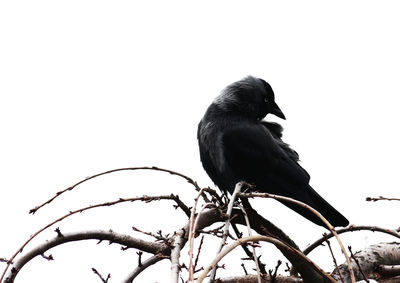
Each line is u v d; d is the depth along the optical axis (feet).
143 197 17.57
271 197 15.06
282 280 21.97
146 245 18.38
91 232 17.60
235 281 20.95
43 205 16.48
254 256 11.71
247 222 13.50
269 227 21.95
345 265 21.97
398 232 20.85
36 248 16.58
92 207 16.70
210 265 10.30
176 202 18.71
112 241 17.99
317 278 21.43
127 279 17.34
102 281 16.20
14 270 15.31
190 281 9.54
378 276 20.95
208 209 19.40
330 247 14.29
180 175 18.86
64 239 17.15
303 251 21.91
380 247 22.43
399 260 22.35
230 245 11.09
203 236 13.96
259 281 11.28
